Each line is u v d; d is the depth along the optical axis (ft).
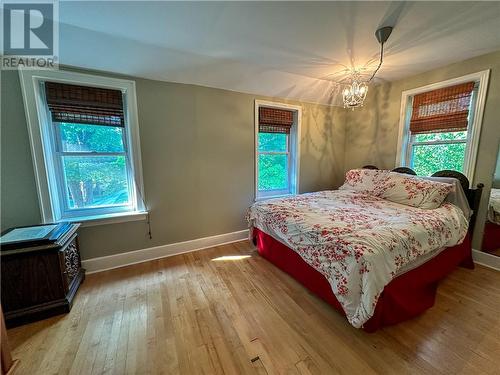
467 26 5.63
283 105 10.24
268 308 5.63
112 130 7.47
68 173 7.07
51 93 6.39
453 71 7.89
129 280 6.91
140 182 7.73
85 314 5.44
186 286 6.60
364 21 5.47
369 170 10.07
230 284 6.69
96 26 5.67
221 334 4.81
